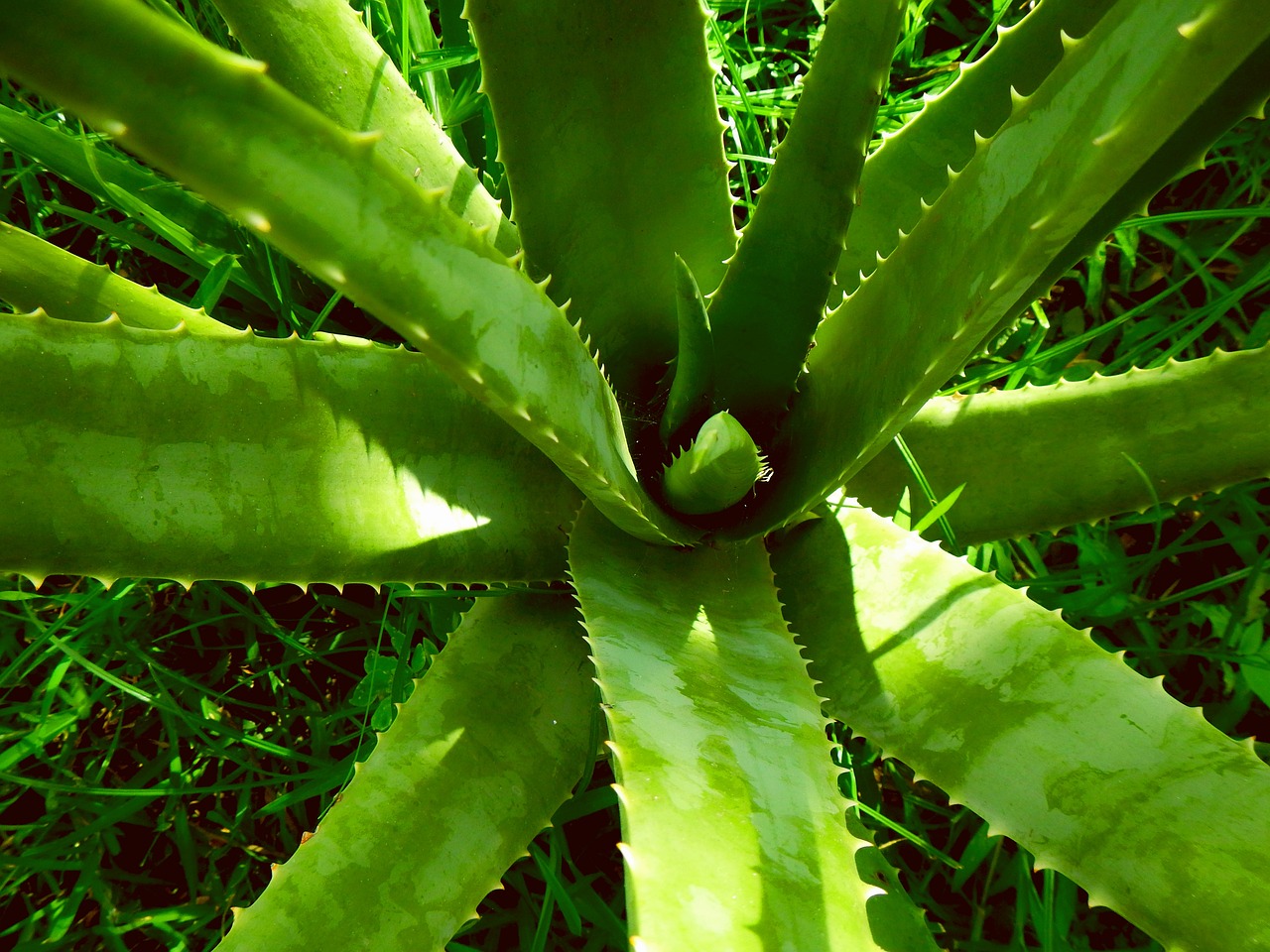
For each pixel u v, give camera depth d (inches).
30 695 25.6
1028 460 21.3
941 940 23.9
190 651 26.0
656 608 18.8
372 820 18.0
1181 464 20.6
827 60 18.0
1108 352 29.0
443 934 17.7
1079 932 23.8
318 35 20.3
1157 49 13.8
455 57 25.0
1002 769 18.1
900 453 21.9
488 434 20.2
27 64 10.1
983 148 16.9
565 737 19.4
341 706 24.9
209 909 23.7
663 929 14.8
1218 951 16.3
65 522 17.3
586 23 18.9
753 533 20.5
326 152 12.7
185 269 25.9
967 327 16.1
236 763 25.2
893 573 20.0
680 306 19.2
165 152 11.5
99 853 24.0
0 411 17.0
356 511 18.9
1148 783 17.2
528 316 15.5
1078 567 26.9
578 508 20.7
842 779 23.7
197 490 17.9
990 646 18.8
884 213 22.4
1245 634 24.8
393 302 13.5
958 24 31.2
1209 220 29.3
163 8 24.2
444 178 21.5
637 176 20.8
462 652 19.6
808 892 15.6
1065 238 15.0
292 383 18.7
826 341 21.0
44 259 19.8
